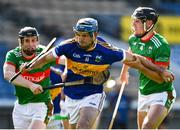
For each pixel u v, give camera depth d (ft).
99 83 62.75
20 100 68.69
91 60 61.57
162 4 166.30
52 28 152.56
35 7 159.74
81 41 60.44
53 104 76.59
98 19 151.33
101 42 61.82
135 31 68.59
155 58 68.28
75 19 157.58
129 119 129.18
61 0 163.12
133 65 63.46
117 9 163.12
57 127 79.00
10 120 131.03
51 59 62.75
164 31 151.12
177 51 147.02
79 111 62.75
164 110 68.39
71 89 63.31
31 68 63.72
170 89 69.10
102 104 63.36
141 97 70.28
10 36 147.54
